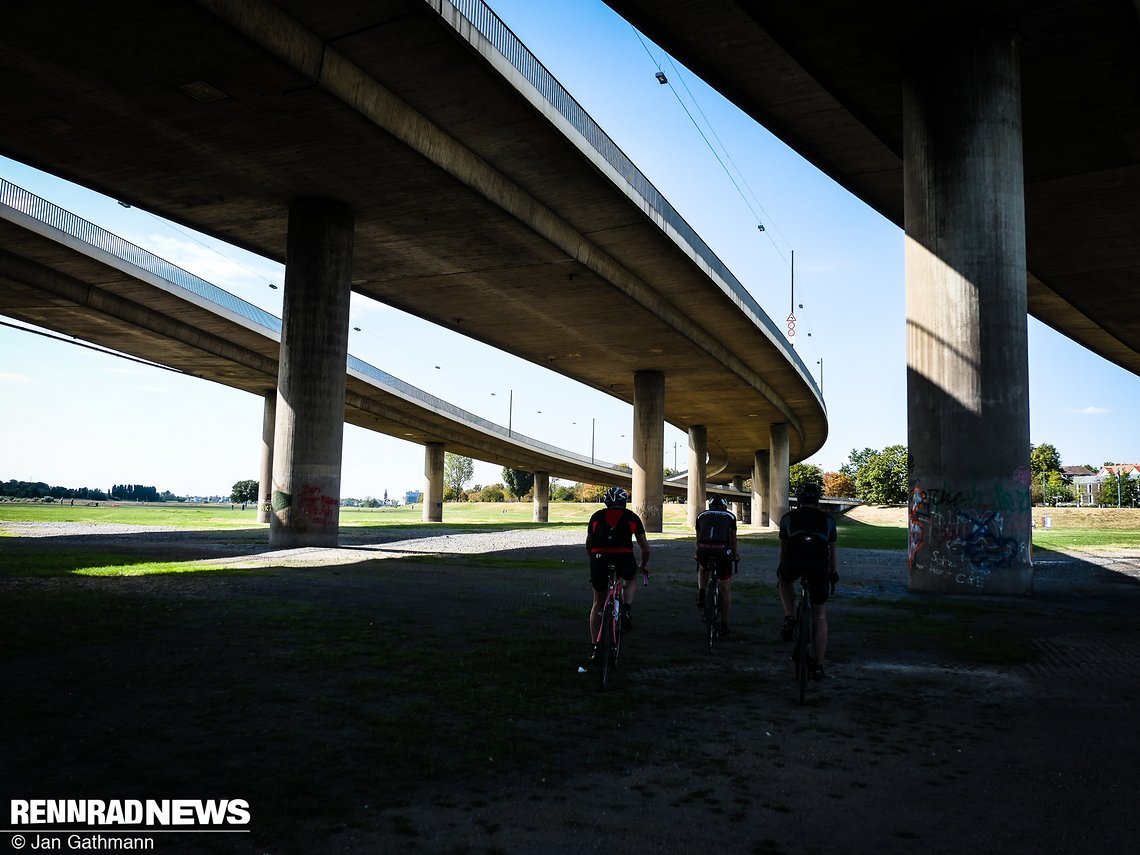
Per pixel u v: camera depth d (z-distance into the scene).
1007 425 15.94
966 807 4.33
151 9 16.61
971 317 16.23
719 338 46.81
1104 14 18.03
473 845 3.69
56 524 38.31
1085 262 36.41
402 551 24.50
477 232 28.55
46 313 41.00
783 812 4.20
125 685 6.55
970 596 15.34
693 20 19.75
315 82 19.16
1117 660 8.81
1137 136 24.52
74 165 24.34
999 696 7.05
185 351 48.81
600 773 4.75
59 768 4.59
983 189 16.45
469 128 22.97
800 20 18.67
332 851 3.59
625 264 34.19
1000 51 17.06
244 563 18.61
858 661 8.63
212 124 21.61
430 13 17.78
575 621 10.88
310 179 24.75
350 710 5.98
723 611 9.67
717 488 127.88
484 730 5.56
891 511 90.69
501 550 26.75
